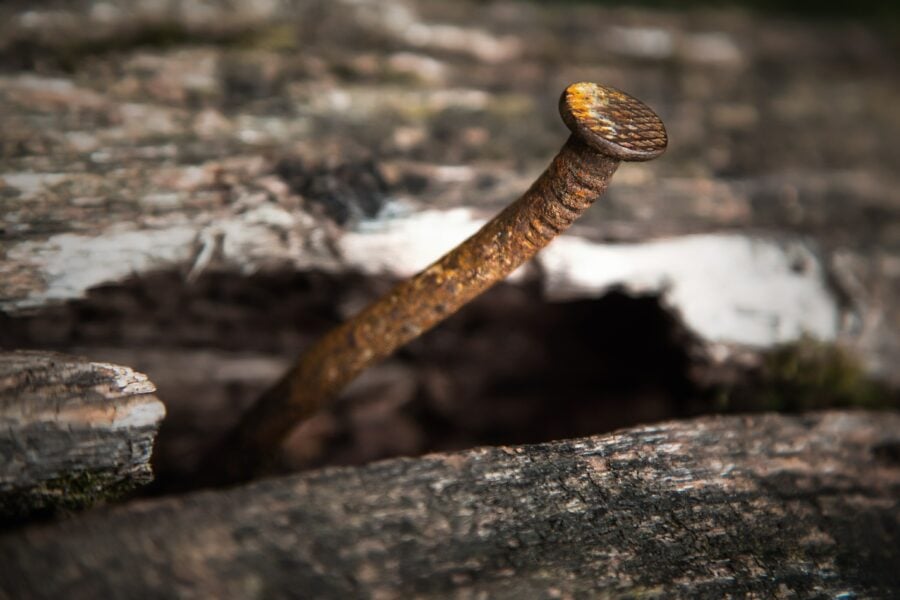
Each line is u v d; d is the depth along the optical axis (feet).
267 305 0.74
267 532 0.62
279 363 0.76
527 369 0.80
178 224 0.71
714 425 0.68
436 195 0.75
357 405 0.79
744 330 0.74
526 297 0.76
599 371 0.79
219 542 0.62
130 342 0.73
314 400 0.68
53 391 0.64
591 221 0.76
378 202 0.74
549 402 0.80
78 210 0.70
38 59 0.78
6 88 0.76
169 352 0.74
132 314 0.72
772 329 0.74
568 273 0.74
